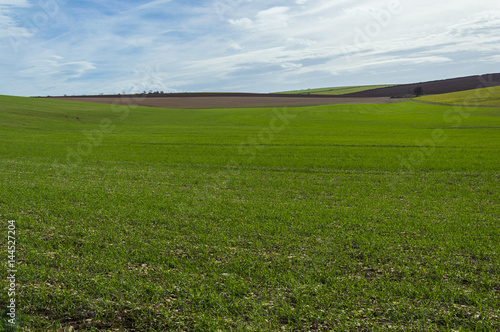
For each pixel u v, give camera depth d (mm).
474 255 7980
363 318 5574
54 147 30750
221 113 74062
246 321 5500
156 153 28578
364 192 15586
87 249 8234
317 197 14594
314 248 8500
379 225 10250
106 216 10953
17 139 35688
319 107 86812
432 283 6656
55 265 7379
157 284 6559
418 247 8469
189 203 12969
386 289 6422
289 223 10547
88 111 68438
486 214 11711
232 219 10930
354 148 32031
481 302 5941
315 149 31312
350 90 167625
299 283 6676
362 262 7730
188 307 5840
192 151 29844
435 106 84438
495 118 61312
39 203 12344
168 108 84125
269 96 126562
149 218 10805
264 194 15031
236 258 7848
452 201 13820
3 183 15828
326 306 5883
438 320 5520
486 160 24797
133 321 5512
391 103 94125
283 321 5527
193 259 7824
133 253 8086
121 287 6391
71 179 17656
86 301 5957
